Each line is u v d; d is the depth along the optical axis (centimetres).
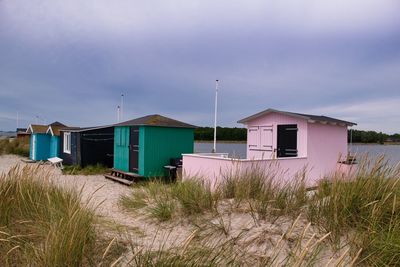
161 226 593
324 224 459
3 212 451
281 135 1252
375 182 496
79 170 1712
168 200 696
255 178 669
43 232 411
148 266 328
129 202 763
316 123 1201
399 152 604
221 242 439
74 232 350
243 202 604
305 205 545
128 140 1466
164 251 365
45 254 339
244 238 448
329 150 1246
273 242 426
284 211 532
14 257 370
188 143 1484
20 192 497
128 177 1372
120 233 493
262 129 1327
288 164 1029
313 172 1161
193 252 347
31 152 2534
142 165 1343
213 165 955
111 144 1900
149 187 862
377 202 454
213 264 328
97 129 1859
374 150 639
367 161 530
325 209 479
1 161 2362
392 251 361
